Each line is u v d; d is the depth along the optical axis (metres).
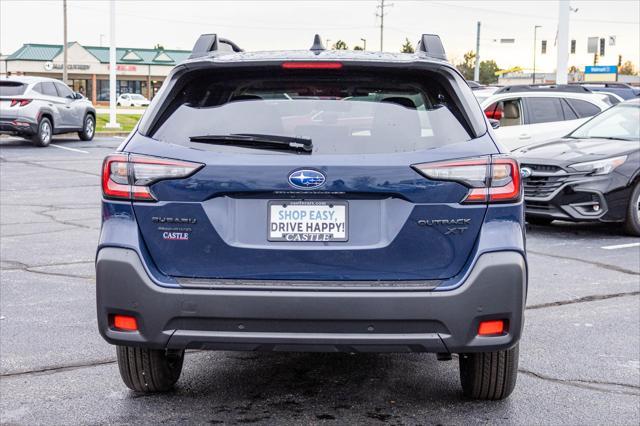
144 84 101.44
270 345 3.58
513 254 3.62
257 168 3.58
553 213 9.86
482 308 3.58
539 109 14.70
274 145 3.64
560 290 6.98
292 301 3.52
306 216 3.59
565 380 4.66
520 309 3.65
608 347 5.33
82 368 4.80
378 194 3.58
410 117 3.75
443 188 3.59
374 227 3.59
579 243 9.52
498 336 3.64
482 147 3.68
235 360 5.00
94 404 4.21
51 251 8.51
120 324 3.69
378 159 3.58
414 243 3.59
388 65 3.81
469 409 4.16
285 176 3.57
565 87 15.04
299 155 3.61
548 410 4.16
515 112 14.93
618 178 9.72
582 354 5.17
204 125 3.76
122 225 3.70
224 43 4.72
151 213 3.66
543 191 9.88
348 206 3.59
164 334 3.62
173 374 4.40
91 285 6.96
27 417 4.03
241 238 3.62
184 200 3.62
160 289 3.59
